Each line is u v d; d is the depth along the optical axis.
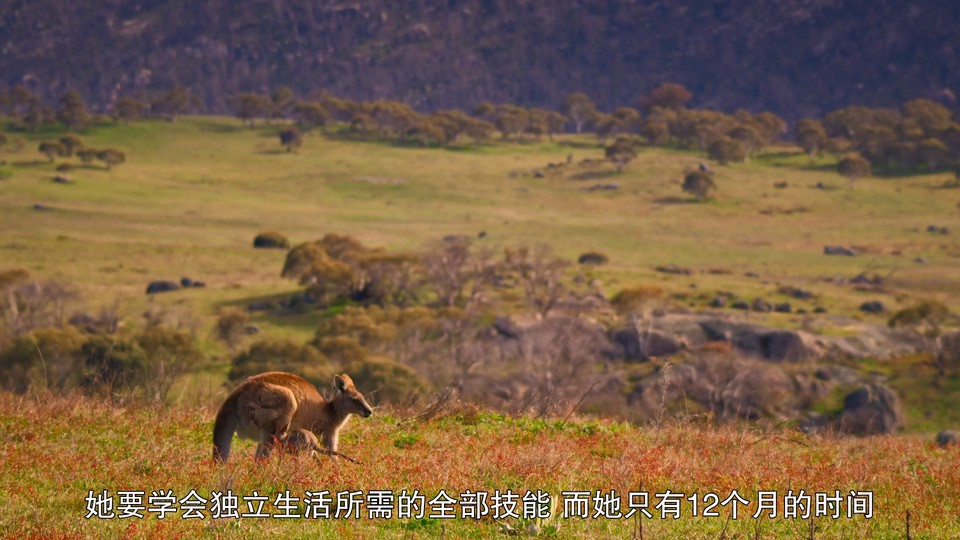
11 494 8.84
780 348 73.69
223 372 65.31
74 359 53.22
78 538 7.60
